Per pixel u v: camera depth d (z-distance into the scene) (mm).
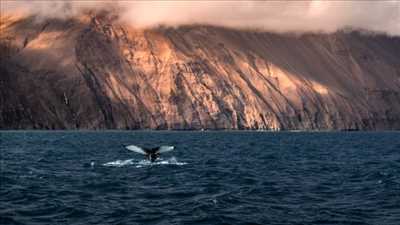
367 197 43219
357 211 36844
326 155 98938
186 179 54219
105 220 33344
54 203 38500
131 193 44375
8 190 44844
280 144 145125
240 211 36469
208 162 77188
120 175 57250
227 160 82188
